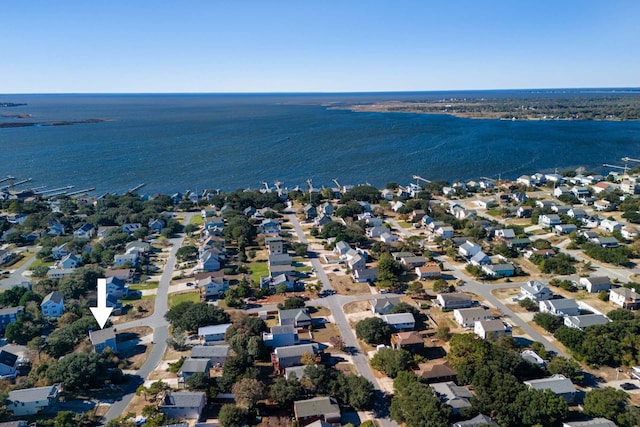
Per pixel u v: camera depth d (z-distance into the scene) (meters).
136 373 77.44
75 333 86.38
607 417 62.03
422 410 61.22
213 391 69.25
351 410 67.50
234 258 131.50
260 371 77.38
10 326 87.06
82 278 109.88
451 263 125.06
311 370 71.31
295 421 63.34
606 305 98.06
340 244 133.75
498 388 65.44
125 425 61.56
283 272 114.69
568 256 122.81
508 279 113.38
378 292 107.94
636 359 76.00
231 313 96.06
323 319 95.62
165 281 116.69
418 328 91.06
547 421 62.44
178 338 84.44
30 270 123.50
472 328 90.50
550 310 93.62
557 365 72.44
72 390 72.19
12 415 66.19
